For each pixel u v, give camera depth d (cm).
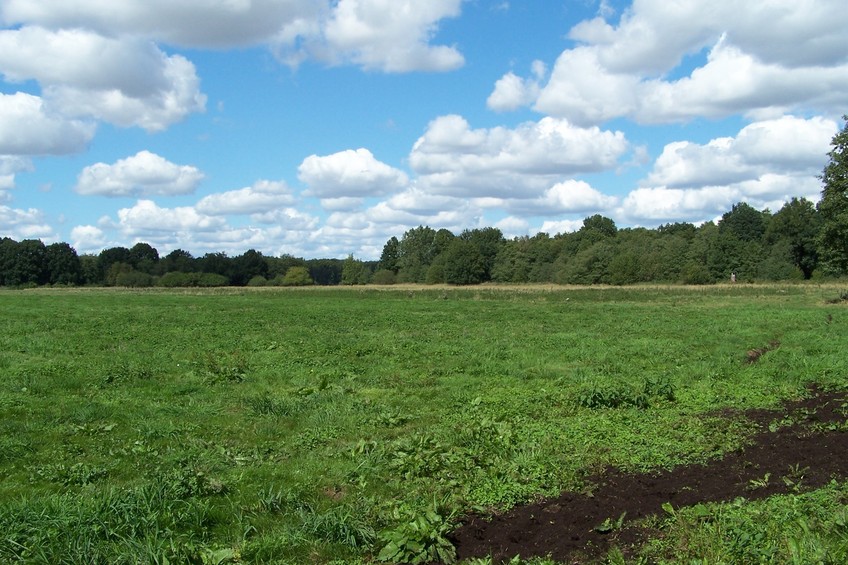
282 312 3997
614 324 3058
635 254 8594
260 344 2294
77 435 1112
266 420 1236
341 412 1290
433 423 1223
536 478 885
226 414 1283
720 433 1098
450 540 718
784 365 1783
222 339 2455
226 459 976
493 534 732
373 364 1884
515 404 1352
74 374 1669
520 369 1784
